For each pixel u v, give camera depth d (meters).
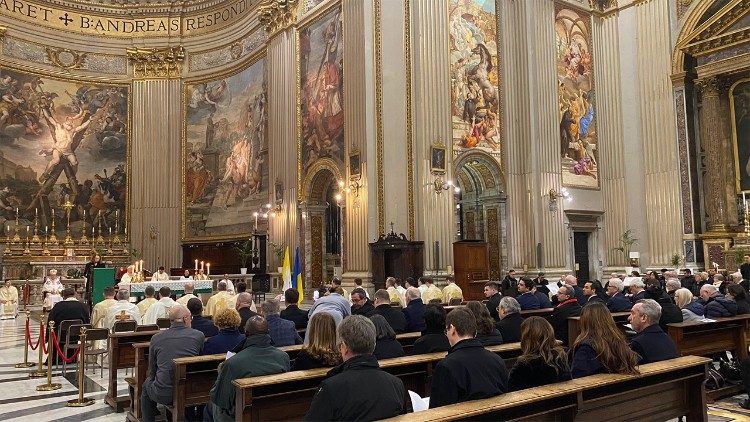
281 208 19.95
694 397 4.41
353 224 16.12
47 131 23.19
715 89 17.97
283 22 20.48
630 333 8.05
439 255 15.39
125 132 24.75
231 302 10.40
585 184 19.27
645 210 18.86
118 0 25.41
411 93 15.70
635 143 19.27
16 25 22.75
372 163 15.81
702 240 17.75
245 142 22.78
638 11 19.34
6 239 21.80
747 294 8.89
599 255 19.41
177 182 24.66
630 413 3.96
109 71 24.78
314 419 2.91
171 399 5.26
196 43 25.20
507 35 18.31
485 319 5.25
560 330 7.61
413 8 16.02
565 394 3.39
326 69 18.14
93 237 23.58
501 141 17.77
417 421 2.79
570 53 19.50
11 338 12.94
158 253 24.25
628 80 19.55
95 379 8.48
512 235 17.62
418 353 5.00
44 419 6.29
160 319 8.27
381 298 6.86
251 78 22.78
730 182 17.86
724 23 17.41
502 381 3.52
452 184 16.02
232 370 4.10
